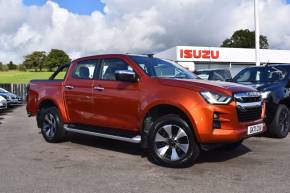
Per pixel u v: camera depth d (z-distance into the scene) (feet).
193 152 19.85
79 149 25.86
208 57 139.74
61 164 21.54
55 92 27.71
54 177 18.81
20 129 37.70
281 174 18.88
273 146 26.25
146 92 21.48
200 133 19.27
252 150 24.84
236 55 143.54
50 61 373.20
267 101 28.50
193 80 21.29
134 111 22.03
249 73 34.30
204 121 19.22
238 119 19.85
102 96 23.81
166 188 16.87
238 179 18.08
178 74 23.47
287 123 29.81
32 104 29.76
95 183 17.74
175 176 18.76
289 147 25.89
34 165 21.35
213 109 19.20
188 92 19.88
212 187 16.90
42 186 17.34
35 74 272.31
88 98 24.84
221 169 19.98
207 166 20.63
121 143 27.91
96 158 22.99
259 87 29.40
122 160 22.36
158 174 19.17
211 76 54.54
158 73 22.65
